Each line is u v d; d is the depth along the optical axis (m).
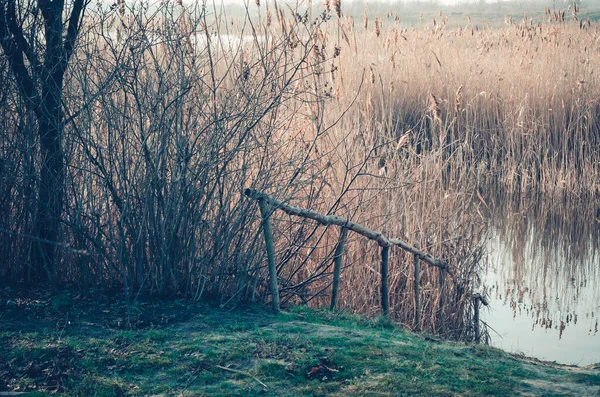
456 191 9.73
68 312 5.60
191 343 5.16
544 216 12.89
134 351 4.98
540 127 15.16
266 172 6.50
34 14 5.96
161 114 6.04
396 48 16.31
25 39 5.91
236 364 4.86
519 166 14.67
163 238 5.99
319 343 5.26
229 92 6.31
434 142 11.59
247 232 6.33
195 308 5.89
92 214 5.90
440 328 8.27
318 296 7.46
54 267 6.16
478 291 9.12
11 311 5.55
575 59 16.59
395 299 8.20
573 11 19.33
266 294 6.59
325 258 7.02
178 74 6.07
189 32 6.23
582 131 15.09
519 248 11.63
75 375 4.61
